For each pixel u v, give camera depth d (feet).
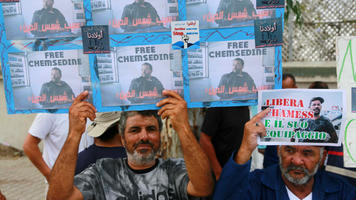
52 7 4.32
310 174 4.60
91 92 4.43
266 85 4.44
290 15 20.42
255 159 9.50
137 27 4.34
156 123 4.73
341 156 5.42
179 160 5.02
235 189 4.43
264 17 4.34
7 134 23.25
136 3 4.32
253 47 4.39
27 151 7.17
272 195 4.94
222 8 4.34
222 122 8.55
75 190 4.40
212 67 4.42
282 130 4.41
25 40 4.36
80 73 4.41
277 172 5.05
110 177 4.74
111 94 4.43
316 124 4.38
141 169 4.78
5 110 23.17
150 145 4.63
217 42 4.38
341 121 4.36
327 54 20.51
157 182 4.72
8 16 4.32
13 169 19.81
